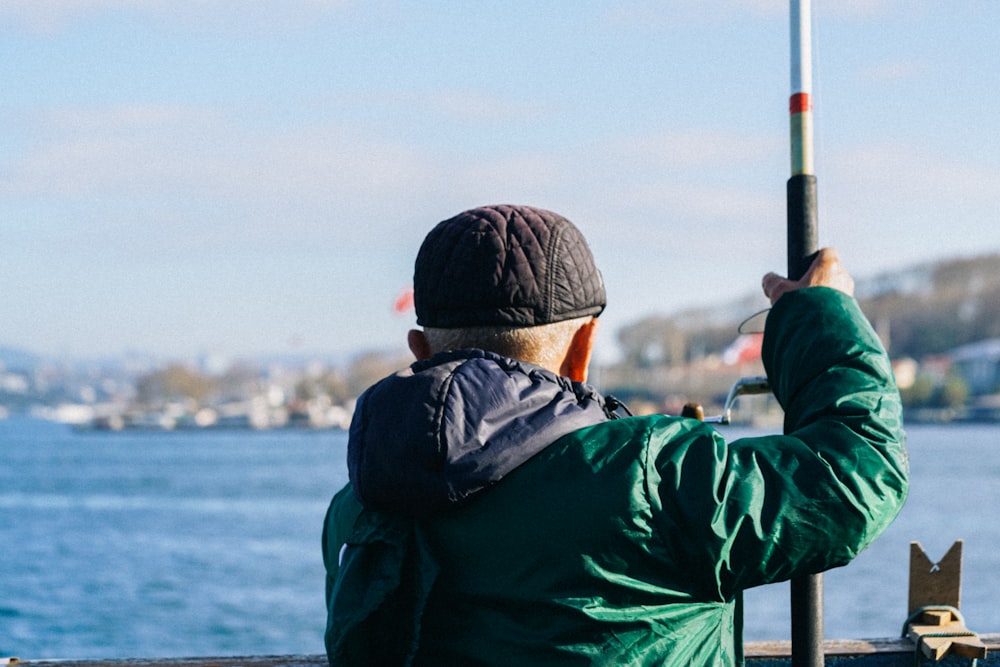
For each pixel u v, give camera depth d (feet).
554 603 4.53
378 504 4.76
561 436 4.66
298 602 67.26
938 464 215.72
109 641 56.24
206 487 176.04
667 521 4.50
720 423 5.81
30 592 71.82
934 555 89.35
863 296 466.29
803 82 6.07
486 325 4.96
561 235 5.05
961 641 7.89
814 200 6.04
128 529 111.65
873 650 8.11
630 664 4.53
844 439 4.63
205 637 57.00
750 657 8.06
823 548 4.50
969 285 458.91
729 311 427.33
